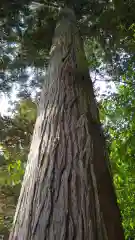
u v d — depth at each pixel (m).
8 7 3.89
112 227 1.28
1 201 3.58
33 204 1.35
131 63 3.78
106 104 3.25
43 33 4.16
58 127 1.76
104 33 4.14
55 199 1.33
